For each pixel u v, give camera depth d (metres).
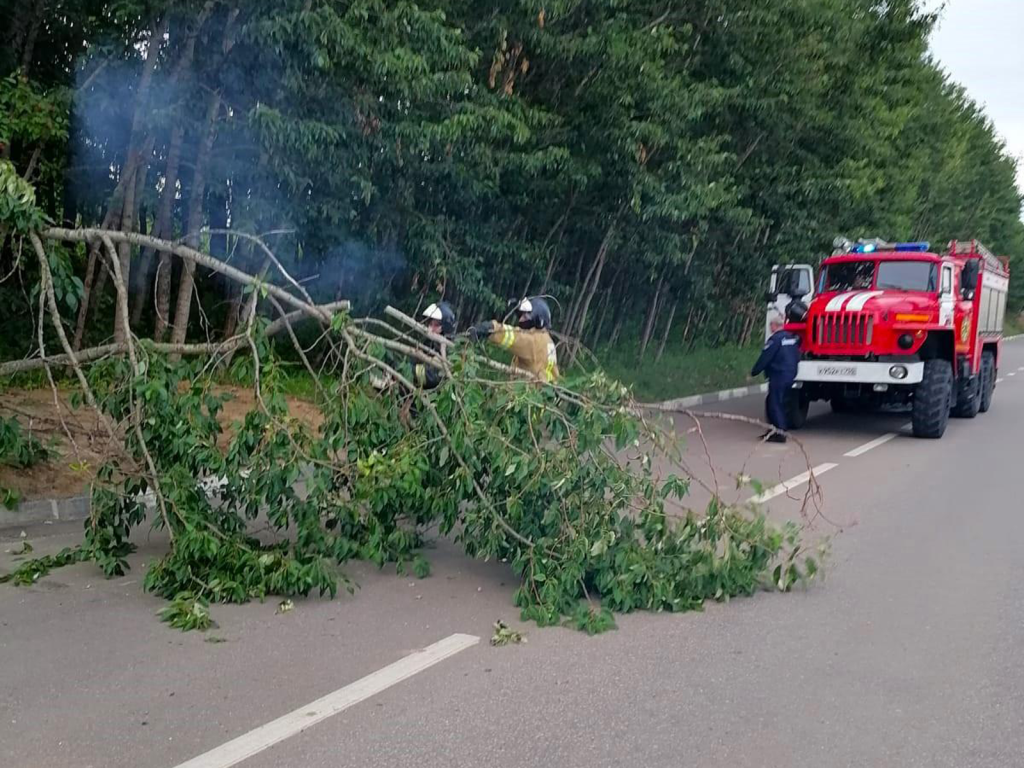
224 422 7.22
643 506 5.61
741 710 4.14
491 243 13.27
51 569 6.04
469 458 5.59
